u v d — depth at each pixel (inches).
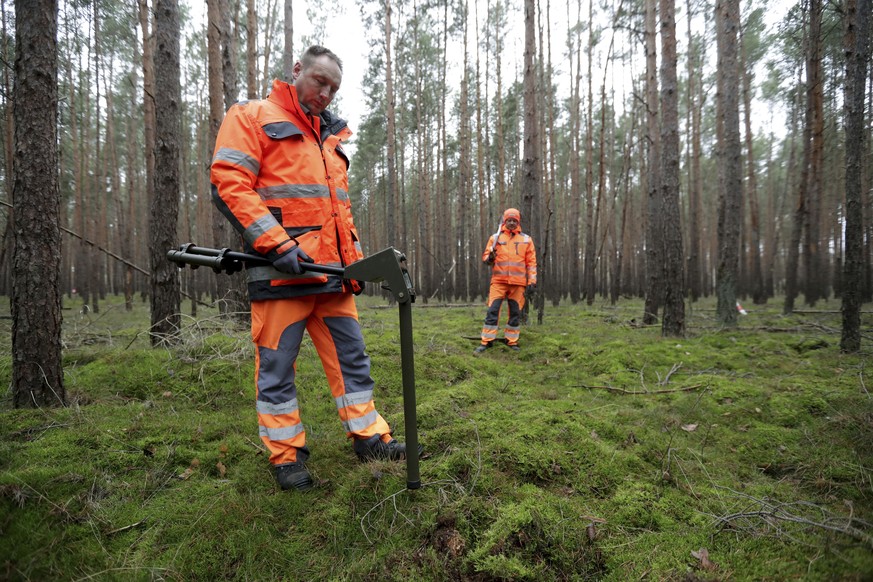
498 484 80.8
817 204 445.1
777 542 66.6
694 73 687.1
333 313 89.6
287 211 81.0
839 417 112.3
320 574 63.4
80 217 634.2
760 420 119.7
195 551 65.7
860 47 171.3
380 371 152.6
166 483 83.2
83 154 679.1
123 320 335.9
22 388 109.7
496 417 112.0
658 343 218.5
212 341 163.0
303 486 80.8
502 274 213.6
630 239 761.0
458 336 240.1
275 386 82.3
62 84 569.3
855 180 180.9
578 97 636.7
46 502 71.5
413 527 70.6
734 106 266.1
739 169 266.1
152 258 180.9
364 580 61.6
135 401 123.0
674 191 244.4
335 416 117.6
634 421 119.3
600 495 81.9
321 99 84.3
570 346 215.8
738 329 258.8
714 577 60.1
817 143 339.6
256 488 81.2
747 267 753.0
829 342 209.3
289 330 82.7
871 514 72.2
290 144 81.5
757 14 502.6
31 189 108.9
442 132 748.0
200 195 740.0
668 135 245.1
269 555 65.8
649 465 93.4
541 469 86.4
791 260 361.4
